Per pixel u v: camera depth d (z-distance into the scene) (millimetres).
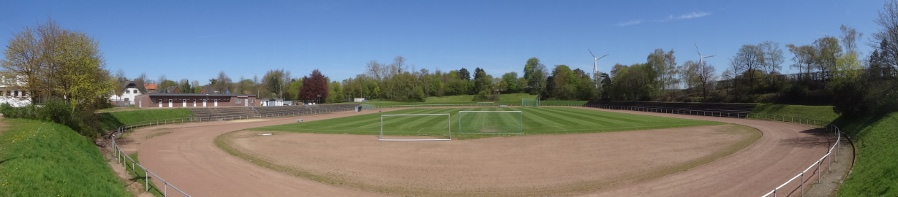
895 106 41281
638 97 123812
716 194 20891
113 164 27922
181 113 77312
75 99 42125
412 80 177000
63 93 42438
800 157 29750
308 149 36656
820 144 35594
